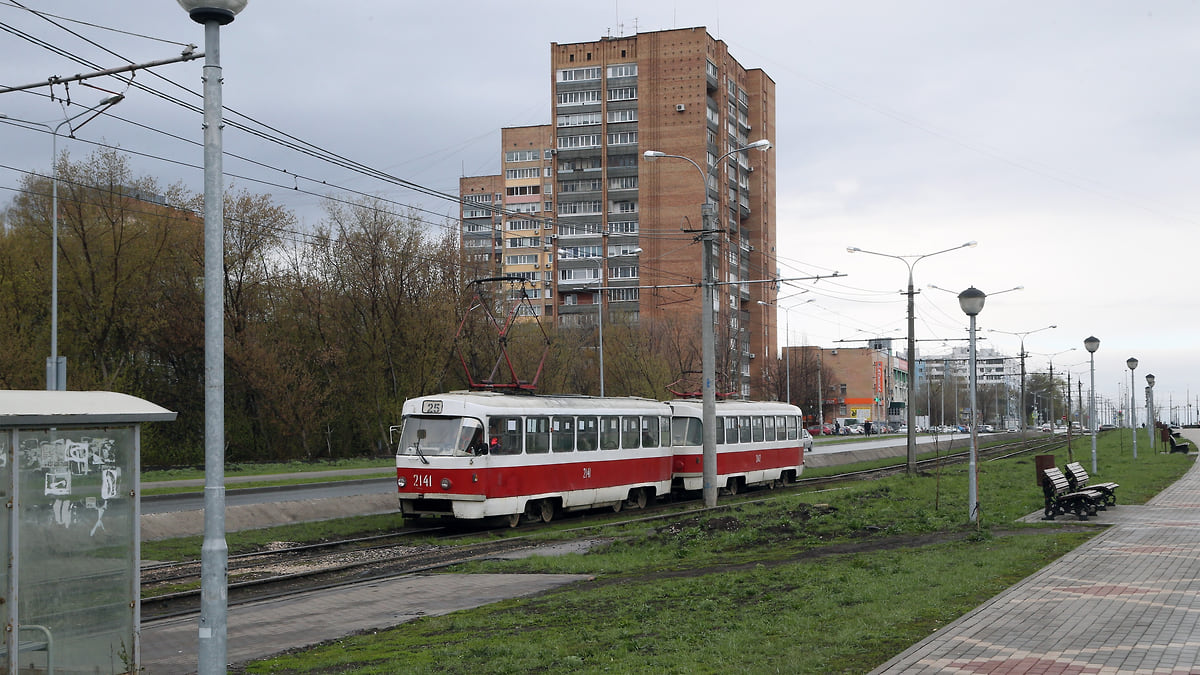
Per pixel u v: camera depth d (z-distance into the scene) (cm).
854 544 1923
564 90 9856
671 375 6525
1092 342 3753
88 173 4812
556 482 2836
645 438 3291
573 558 1906
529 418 2747
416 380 5791
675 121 9488
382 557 2117
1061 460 4638
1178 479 3338
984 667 887
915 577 1392
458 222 6059
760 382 9712
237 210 5444
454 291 5834
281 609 1475
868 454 6350
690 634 1101
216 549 812
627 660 991
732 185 9981
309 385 5566
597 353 6588
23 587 858
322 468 4625
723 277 9462
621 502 3189
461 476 2536
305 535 2470
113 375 4912
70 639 893
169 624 1409
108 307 4909
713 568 1697
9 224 4797
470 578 1727
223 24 862
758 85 10512
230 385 5591
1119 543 1719
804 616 1164
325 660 1107
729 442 3772
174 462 5431
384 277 5844
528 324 6184
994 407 15788
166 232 5134
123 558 941
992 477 3484
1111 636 998
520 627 1227
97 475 923
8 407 857
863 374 14175
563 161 9850
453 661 1038
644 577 1628
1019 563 1509
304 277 5841
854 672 895
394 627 1309
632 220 9650
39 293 4700
